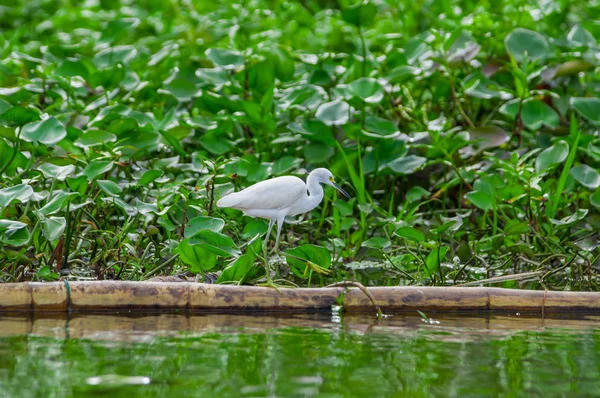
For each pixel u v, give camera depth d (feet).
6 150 38.37
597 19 63.82
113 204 39.29
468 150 46.16
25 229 32.19
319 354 23.34
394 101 52.70
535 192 42.01
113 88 48.67
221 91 50.96
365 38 60.29
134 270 34.76
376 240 37.47
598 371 21.95
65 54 54.08
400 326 27.71
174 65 56.54
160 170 38.99
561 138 45.55
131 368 21.58
